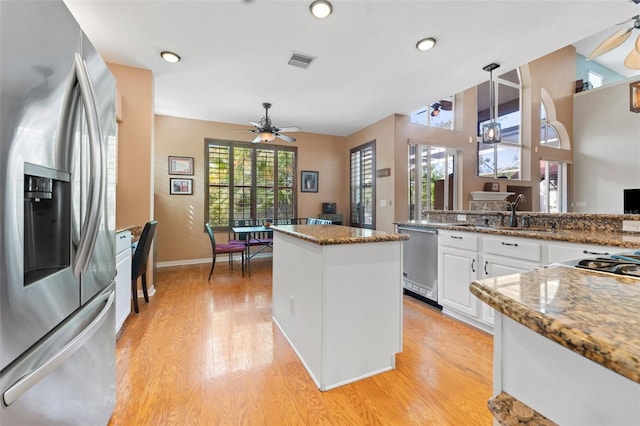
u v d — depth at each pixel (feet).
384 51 9.32
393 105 14.60
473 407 4.98
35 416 2.77
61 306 3.17
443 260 9.41
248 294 11.27
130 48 9.13
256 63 10.12
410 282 10.91
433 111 18.29
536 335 1.95
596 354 1.32
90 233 3.49
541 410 1.93
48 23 2.89
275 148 19.30
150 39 8.65
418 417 4.73
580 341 1.41
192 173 16.93
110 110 4.53
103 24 7.89
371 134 18.06
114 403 4.80
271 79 11.44
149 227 9.12
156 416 4.71
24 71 2.58
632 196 13.84
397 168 16.14
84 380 3.74
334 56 9.62
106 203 4.40
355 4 7.12
